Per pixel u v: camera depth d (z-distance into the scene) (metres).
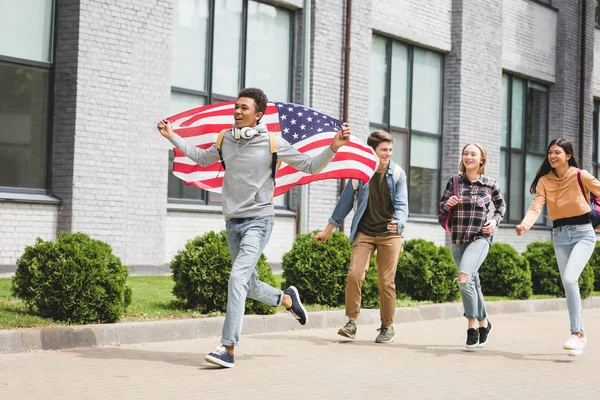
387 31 19.72
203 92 15.79
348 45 18.09
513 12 24.05
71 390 6.34
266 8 17.05
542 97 25.89
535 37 24.97
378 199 9.46
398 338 10.09
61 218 13.35
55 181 13.41
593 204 9.15
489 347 9.58
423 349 9.24
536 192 9.21
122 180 13.95
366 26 18.69
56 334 8.15
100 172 13.62
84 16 13.34
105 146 13.67
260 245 7.71
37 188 13.37
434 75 21.56
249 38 16.70
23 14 13.16
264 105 7.77
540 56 25.19
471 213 9.16
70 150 13.30
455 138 21.61
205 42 15.87
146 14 14.24
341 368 7.82
